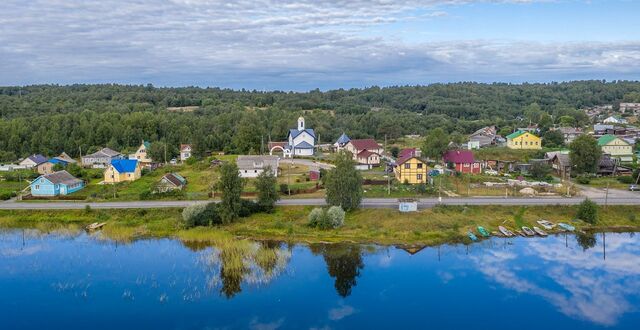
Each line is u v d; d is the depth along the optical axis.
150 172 134.62
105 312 57.22
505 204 94.31
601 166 124.06
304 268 71.19
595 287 65.06
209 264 71.81
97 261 73.06
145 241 82.94
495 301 61.16
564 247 79.25
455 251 77.69
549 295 62.78
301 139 158.00
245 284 65.25
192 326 54.38
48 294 61.91
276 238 83.81
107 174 124.81
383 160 146.75
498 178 118.25
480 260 74.00
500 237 83.50
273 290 63.72
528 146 155.12
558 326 55.22
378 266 72.06
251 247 77.06
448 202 95.62
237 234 85.50
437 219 87.50
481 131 192.88
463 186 109.62
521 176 121.50
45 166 148.12
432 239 82.19
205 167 137.00
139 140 190.38
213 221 89.88
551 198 99.06
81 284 64.81
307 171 128.25
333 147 174.50
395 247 79.69
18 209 97.94
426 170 112.38
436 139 131.50
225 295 62.00
